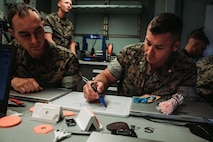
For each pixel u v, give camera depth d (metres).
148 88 1.04
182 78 1.00
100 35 2.89
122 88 1.14
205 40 1.97
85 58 2.71
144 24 3.07
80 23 3.27
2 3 2.29
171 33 0.84
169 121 0.66
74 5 2.92
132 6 2.69
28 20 0.89
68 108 0.73
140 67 1.06
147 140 0.49
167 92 0.98
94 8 2.88
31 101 0.81
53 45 1.16
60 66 1.12
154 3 3.01
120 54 1.13
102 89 0.91
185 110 0.73
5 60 0.66
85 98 0.85
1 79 0.65
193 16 2.83
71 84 1.08
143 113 0.69
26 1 2.28
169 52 0.91
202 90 1.28
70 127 0.58
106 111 0.71
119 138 0.49
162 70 1.00
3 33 1.20
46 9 3.12
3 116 0.62
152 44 0.87
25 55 1.09
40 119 0.62
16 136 0.51
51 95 0.86
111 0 3.14
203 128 0.58
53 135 0.52
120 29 3.17
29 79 0.96
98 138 0.49
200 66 1.37
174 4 2.65
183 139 0.54
